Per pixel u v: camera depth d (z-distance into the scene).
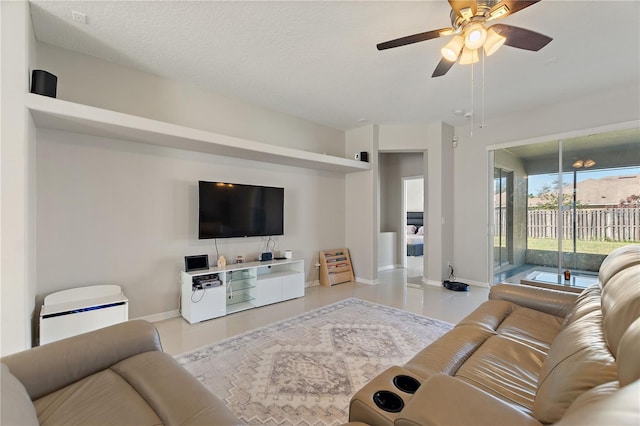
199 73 3.12
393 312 3.45
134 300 3.06
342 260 5.11
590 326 1.26
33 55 2.29
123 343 1.49
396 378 1.24
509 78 3.20
